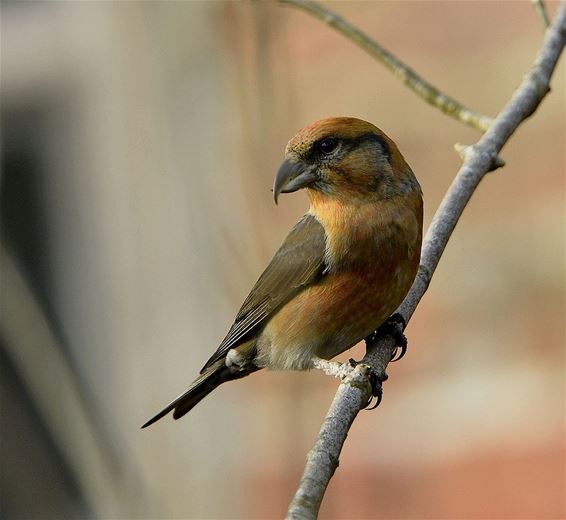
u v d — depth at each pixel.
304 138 11.11
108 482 12.81
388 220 10.98
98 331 14.69
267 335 11.50
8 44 14.95
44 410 12.83
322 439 9.28
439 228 10.96
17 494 13.28
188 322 13.80
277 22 12.88
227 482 13.48
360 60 14.16
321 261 11.09
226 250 12.78
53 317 15.12
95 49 14.37
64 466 13.48
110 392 14.43
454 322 13.96
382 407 14.12
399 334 11.07
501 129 10.96
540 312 13.64
